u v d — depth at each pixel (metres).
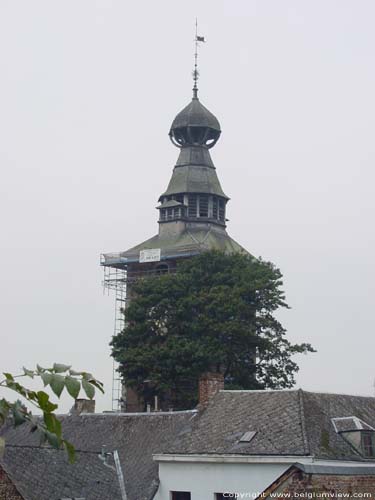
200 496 48.25
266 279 88.00
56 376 8.62
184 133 121.06
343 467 23.16
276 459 45.38
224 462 47.53
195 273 90.44
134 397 101.44
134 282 105.31
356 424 47.97
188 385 82.69
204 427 52.22
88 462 50.34
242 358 85.94
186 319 87.94
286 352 88.00
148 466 52.25
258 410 51.59
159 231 118.25
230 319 86.25
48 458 47.31
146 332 87.94
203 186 118.38
